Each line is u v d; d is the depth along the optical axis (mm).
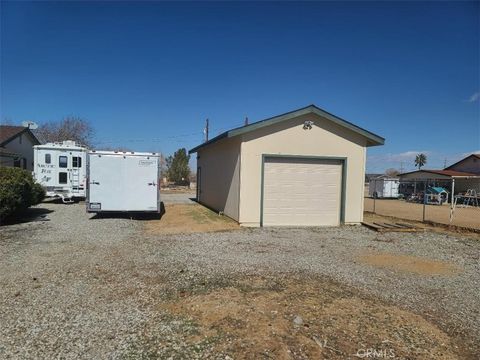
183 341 3752
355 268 6918
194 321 4234
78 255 7480
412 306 4980
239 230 11422
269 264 7004
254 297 5035
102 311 4523
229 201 13781
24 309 4562
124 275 6078
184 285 5570
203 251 8062
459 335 4117
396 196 40906
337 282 5934
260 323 4180
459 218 19172
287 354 3521
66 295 5082
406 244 9719
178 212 15812
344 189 13055
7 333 3902
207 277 6016
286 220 12680
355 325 4211
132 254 7641
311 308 4684
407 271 6848
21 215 13383
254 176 12273
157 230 11094
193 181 46312
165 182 44594
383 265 7242
